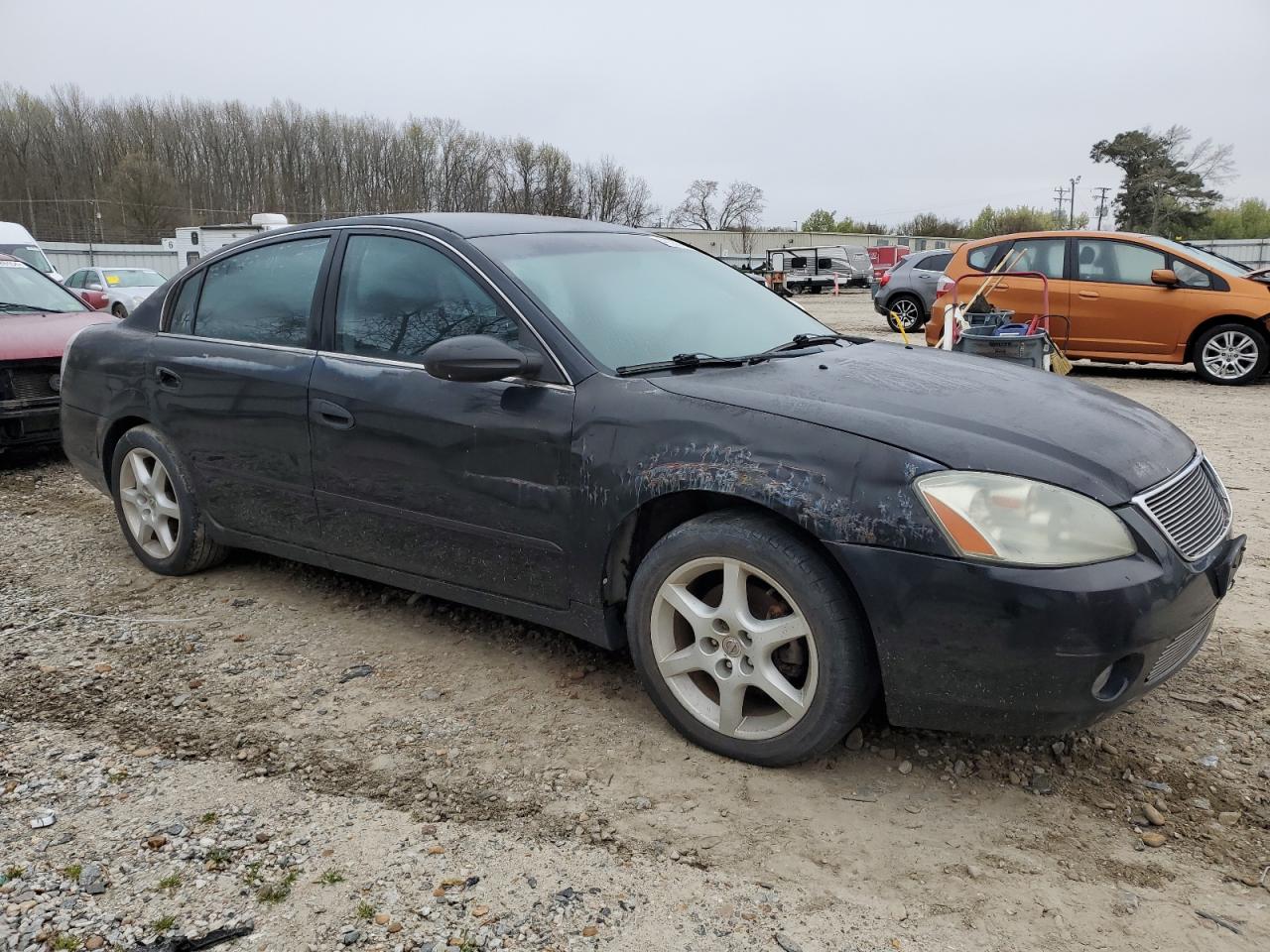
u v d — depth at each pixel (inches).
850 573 96.3
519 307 122.3
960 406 106.7
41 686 128.2
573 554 115.9
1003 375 124.6
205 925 83.0
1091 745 112.1
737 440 104.0
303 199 2849.4
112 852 93.0
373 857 92.4
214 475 155.8
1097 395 121.5
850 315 894.4
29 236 737.6
